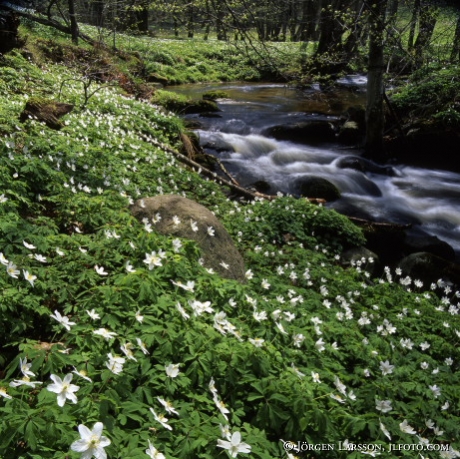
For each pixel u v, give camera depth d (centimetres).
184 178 962
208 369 336
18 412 248
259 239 824
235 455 262
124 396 294
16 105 996
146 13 3266
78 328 346
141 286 385
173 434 282
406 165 1584
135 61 2480
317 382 394
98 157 835
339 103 2244
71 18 1992
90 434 218
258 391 342
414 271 918
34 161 643
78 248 472
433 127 1579
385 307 684
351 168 1462
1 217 476
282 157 1511
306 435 329
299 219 934
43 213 609
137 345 335
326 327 522
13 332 356
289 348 444
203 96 2288
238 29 736
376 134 1537
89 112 1133
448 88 1689
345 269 871
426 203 1302
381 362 470
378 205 1268
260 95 2442
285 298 595
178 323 369
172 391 305
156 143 1153
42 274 408
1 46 1440
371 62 1459
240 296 465
